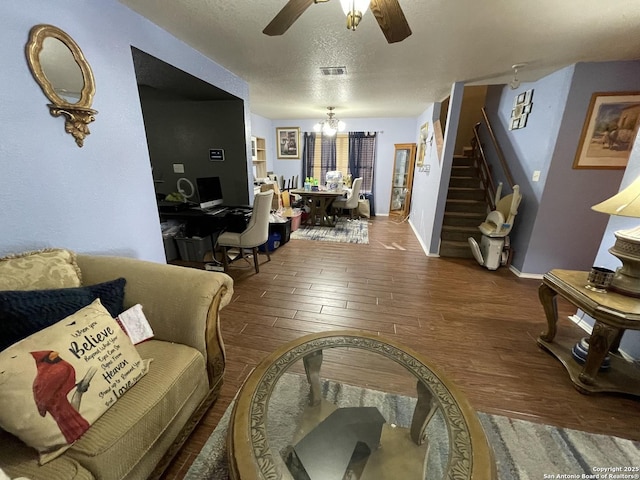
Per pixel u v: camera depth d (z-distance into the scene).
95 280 1.37
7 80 1.16
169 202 3.45
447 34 2.02
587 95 2.60
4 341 0.96
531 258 3.14
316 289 2.84
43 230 1.34
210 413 1.42
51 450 0.82
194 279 1.34
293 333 2.10
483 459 0.81
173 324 1.29
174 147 3.72
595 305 1.46
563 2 1.60
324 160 6.87
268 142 6.81
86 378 0.92
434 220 3.85
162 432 1.04
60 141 1.38
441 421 0.99
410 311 2.43
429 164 4.44
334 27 1.93
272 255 3.89
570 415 1.42
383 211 6.90
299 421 1.13
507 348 1.94
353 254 3.97
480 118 5.43
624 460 1.21
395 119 6.32
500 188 3.66
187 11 1.76
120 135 1.71
